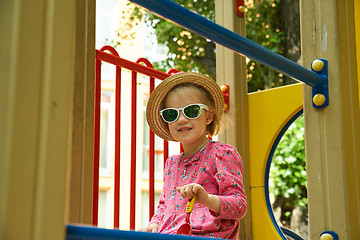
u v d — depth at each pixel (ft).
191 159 6.30
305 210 21.63
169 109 6.35
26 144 2.07
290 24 22.82
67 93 2.25
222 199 5.41
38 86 2.15
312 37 6.45
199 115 6.29
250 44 5.01
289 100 8.32
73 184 3.65
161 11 4.00
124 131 27.81
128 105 28.19
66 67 2.26
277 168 21.03
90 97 4.73
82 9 3.87
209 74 22.80
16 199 2.01
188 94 6.49
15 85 2.07
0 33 2.12
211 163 6.13
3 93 2.07
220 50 8.88
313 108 6.24
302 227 21.57
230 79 8.64
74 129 3.66
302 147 20.71
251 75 22.91
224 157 6.07
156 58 29.12
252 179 8.44
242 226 8.16
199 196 4.98
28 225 2.03
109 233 2.54
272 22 23.08
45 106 2.15
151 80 8.45
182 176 6.30
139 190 27.45
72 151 3.63
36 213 2.06
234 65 8.64
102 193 27.48
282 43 23.03
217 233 5.66
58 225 2.12
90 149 4.58
